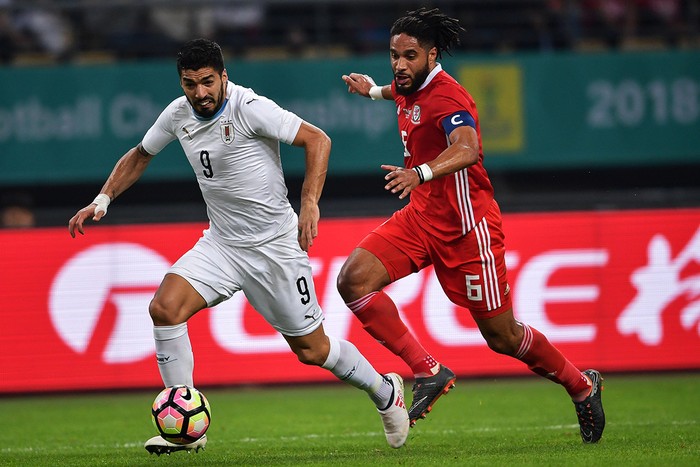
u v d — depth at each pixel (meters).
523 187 52.53
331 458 21.16
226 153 19.44
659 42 52.66
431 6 52.22
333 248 37.00
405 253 21.73
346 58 48.56
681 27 53.09
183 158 47.66
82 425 30.70
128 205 50.59
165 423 19.19
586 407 22.36
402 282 36.94
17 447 26.08
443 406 32.66
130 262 36.75
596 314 37.66
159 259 36.81
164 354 20.00
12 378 36.06
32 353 36.25
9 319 36.19
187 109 19.53
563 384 22.30
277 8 52.38
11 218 45.38
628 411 30.33
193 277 20.00
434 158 21.05
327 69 48.44
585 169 52.31
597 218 37.91
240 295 36.75
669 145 49.53
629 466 18.38
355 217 39.38
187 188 50.72
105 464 21.23
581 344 37.53
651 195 49.59
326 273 36.88
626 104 49.38
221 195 19.84
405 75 20.59
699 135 49.50
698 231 38.12
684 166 52.16
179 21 51.47
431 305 37.03
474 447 22.81
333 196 51.19
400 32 20.61
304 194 19.25
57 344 36.41
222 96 19.19
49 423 31.33
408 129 21.22
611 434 24.72
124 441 26.84
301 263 20.39
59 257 36.53
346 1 50.34
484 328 21.95
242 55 51.19
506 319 21.78
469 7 52.47
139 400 36.19
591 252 37.78
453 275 21.69
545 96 49.16
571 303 37.59
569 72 49.12
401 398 21.38
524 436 25.25
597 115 49.34
